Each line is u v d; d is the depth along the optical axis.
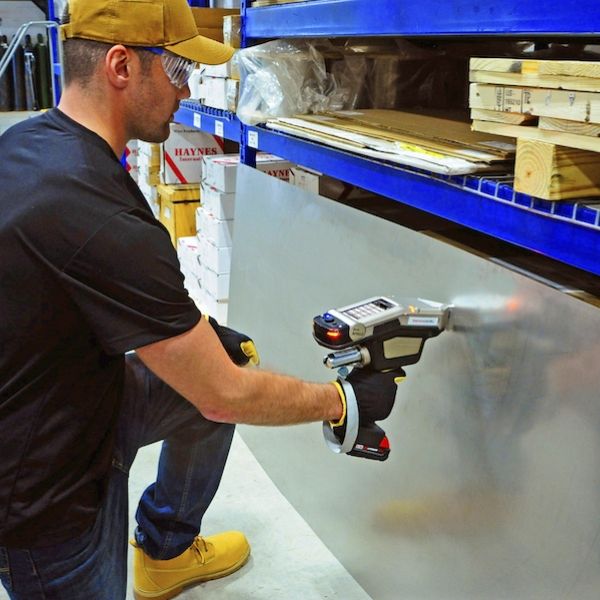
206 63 1.27
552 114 1.08
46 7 4.87
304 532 2.04
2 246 1.09
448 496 1.55
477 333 1.42
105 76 1.17
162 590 1.78
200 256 3.21
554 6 1.06
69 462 1.23
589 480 1.21
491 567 1.44
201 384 1.17
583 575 1.23
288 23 1.92
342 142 1.62
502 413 1.38
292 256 2.13
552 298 1.25
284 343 2.21
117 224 1.08
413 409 1.63
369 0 1.53
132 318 1.09
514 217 1.24
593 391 1.18
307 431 2.06
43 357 1.14
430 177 1.42
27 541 1.22
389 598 1.75
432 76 2.25
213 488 1.72
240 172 2.47
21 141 1.16
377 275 1.73
